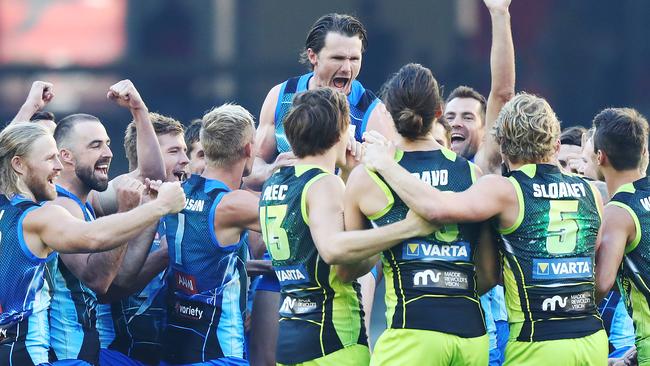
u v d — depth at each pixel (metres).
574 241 19.06
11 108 77.56
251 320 24.91
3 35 77.56
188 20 77.88
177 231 22.17
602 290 19.86
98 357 21.86
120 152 77.62
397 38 76.44
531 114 19.14
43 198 20.67
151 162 23.64
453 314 18.52
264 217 19.94
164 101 78.50
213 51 78.00
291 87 25.19
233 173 22.42
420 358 18.39
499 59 22.64
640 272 20.33
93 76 78.00
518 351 19.06
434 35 76.19
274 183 19.97
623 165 20.77
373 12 76.44
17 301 20.11
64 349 21.16
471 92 27.62
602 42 76.00
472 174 19.09
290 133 19.80
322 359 19.17
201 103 78.38
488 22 75.69
